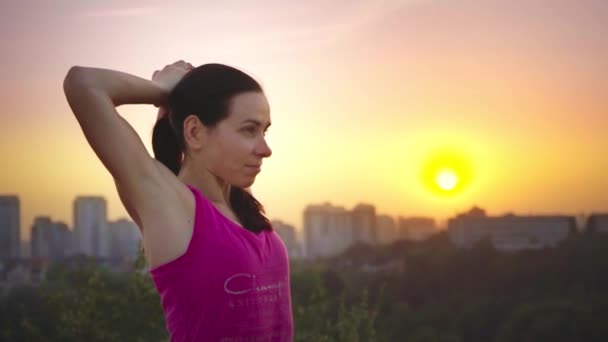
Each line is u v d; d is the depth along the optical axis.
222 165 2.22
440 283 56.50
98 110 2.11
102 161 2.14
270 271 2.23
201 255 2.10
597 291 50.38
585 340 44.00
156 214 2.12
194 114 2.23
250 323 2.13
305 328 10.66
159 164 2.20
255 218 2.32
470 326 49.66
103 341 9.91
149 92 2.26
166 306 2.15
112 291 10.50
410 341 43.25
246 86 2.22
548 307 47.88
